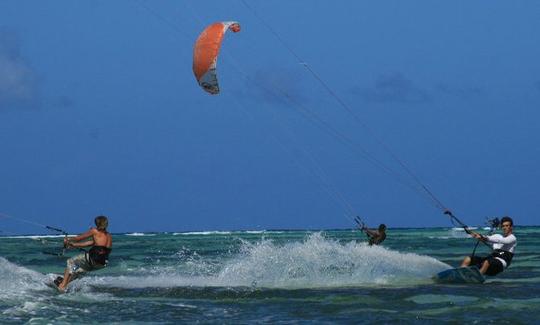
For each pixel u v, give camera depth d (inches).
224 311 2356.1
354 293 2738.7
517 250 6323.8
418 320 2106.3
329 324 2078.0
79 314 2311.8
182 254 6574.8
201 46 3299.7
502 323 2041.1
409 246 7810.0
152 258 5792.3
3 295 2714.1
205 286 3038.9
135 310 2388.0
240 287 2987.2
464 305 2394.2
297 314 2276.1
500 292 2726.4
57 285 2950.3
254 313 2308.1
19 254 6737.2
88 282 3184.1
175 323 2139.5
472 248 7032.5
